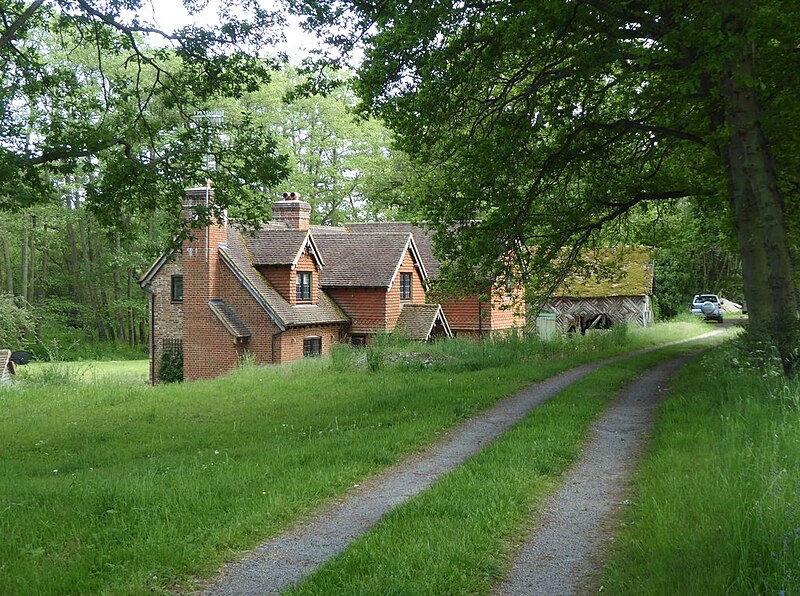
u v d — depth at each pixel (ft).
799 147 55.52
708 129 57.93
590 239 82.38
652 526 22.09
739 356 47.57
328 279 124.36
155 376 113.60
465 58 53.57
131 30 50.83
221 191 56.03
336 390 62.90
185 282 110.22
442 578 19.47
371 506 27.53
